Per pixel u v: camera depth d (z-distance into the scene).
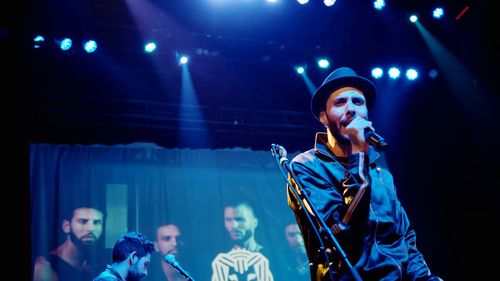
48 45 7.00
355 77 2.32
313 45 7.66
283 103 8.31
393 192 2.21
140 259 4.12
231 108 8.07
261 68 7.85
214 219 7.50
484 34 7.63
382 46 7.76
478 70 7.96
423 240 8.40
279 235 7.61
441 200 8.65
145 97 7.77
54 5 6.62
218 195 7.66
